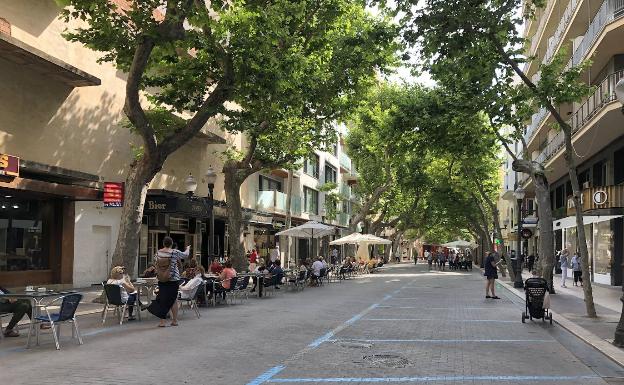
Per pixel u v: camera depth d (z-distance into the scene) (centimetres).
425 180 4425
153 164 1536
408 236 8394
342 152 5800
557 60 1445
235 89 1524
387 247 6725
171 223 2580
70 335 1050
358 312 1489
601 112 1992
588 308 1354
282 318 1336
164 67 1888
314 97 1966
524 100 1459
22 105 1703
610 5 2042
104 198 1858
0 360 820
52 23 1823
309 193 4591
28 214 1830
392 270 4853
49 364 793
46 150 1798
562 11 3106
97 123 2039
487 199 3119
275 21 1492
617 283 2444
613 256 2458
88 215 2033
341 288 2425
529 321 1321
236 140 3167
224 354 877
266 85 1510
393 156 2409
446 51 1248
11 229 1764
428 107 2075
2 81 1630
